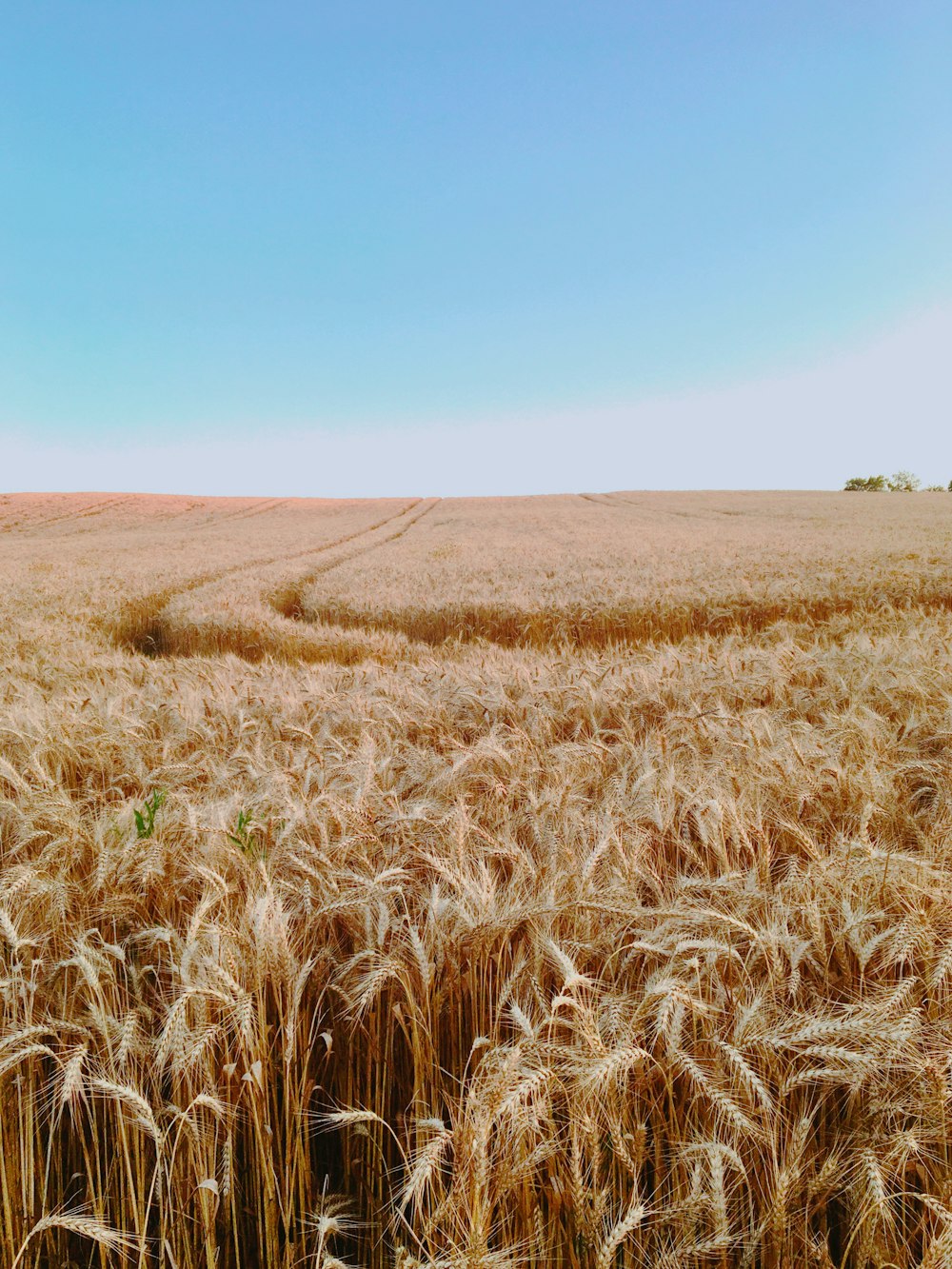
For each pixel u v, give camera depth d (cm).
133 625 1397
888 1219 144
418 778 335
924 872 210
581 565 1856
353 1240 181
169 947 211
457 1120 147
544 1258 148
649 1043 174
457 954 197
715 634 1211
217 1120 168
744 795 280
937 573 1341
